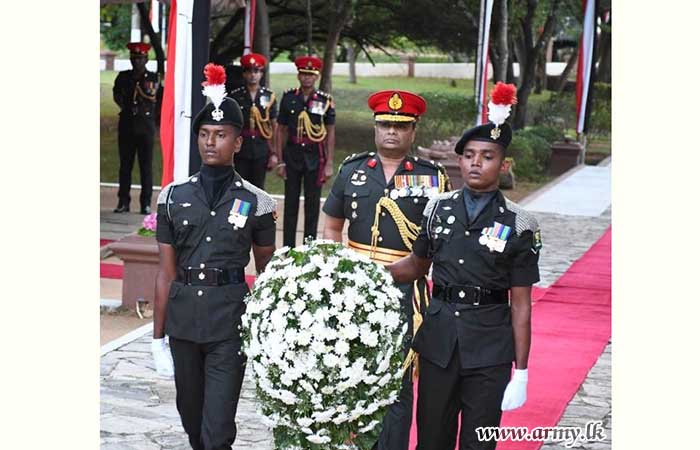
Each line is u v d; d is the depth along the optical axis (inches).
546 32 870.4
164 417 232.8
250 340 162.4
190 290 190.9
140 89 502.0
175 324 191.5
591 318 328.5
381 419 162.7
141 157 506.3
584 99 765.3
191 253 192.2
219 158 192.4
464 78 1337.4
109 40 976.9
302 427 158.4
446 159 600.7
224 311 189.5
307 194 396.8
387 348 157.1
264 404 162.6
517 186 692.7
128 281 323.6
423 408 184.7
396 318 158.4
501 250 176.9
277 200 583.5
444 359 179.3
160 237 195.6
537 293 363.6
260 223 194.2
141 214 510.3
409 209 208.5
